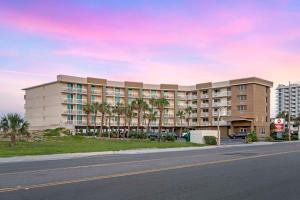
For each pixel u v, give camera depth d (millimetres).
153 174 15805
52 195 10766
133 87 110750
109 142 50719
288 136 74688
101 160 24219
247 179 14328
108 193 11117
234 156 26859
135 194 10961
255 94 98625
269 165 19875
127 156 28438
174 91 116438
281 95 142125
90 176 15102
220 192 11398
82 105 102750
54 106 99625
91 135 85438
